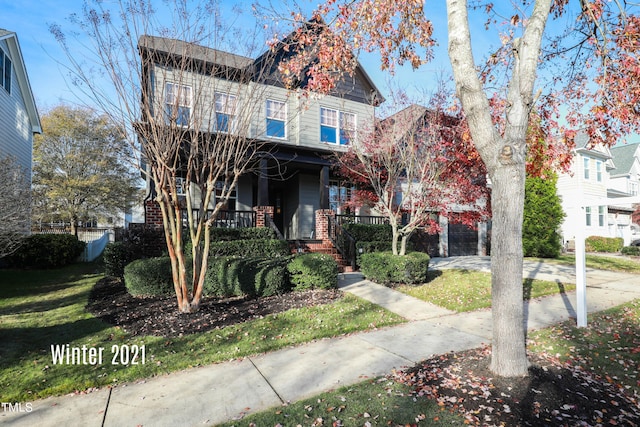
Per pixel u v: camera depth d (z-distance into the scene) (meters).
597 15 4.86
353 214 12.23
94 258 14.14
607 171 23.42
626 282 8.62
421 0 4.39
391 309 6.02
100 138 18.47
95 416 2.82
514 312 3.38
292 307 5.98
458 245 15.09
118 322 5.16
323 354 4.06
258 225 10.20
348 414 2.77
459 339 4.54
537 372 3.43
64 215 19.02
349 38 5.02
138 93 5.32
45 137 18.16
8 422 2.75
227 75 6.15
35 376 3.51
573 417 2.71
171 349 4.19
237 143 6.20
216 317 5.34
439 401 2.92
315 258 7.45
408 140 8.48
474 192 8.46
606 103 5.15
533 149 6.09
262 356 4.03
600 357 3.94
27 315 5.62
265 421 2.69
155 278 6.53
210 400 3.05
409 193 8.40
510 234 3.42
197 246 5.68
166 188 5.61
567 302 6.57
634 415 2.76
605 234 21.52
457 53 3.64
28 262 10.85
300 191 13.26
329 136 12.48
